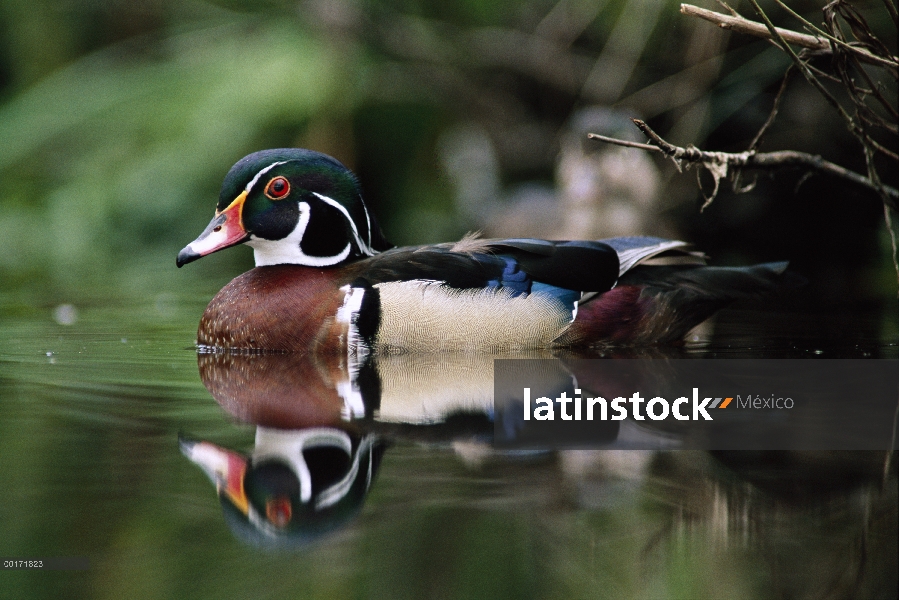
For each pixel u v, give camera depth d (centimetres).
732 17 888
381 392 813
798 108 1576
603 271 1041
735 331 1152
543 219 1766
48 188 2231
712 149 1716
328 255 1065
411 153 2222
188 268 1823
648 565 479
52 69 2444
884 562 479
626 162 1730
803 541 505
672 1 1691
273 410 746
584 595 446
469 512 534
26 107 2348
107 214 2112
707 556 482
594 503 548
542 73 1961
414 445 651
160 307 1370
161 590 446
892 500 549
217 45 2309
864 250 1627
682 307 1061
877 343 1058
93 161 2219
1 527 507
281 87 2097
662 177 1795
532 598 442
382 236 1130
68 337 1115
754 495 558
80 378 877
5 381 861
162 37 2420
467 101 2130
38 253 1969
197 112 2161
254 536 505
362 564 472
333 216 1062
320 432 682
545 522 517
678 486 571
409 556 481
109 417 723
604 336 1044
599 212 1727
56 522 516
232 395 800
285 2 2211
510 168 2127
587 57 1930
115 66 2411
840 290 1478
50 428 691
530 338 1018
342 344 991
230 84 2169
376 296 991
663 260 1283
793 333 1133
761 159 989
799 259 1688
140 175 2138
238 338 1020
